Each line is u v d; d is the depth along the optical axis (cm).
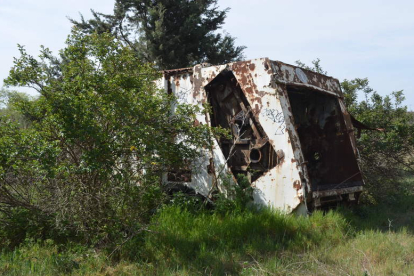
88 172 523
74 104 511
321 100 864
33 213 559
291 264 480
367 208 813
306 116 882
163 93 644
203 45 2255
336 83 866
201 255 506
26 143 500
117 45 577
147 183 578
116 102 527
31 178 555
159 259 502
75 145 543
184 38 2242
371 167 975
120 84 558
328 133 857
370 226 688
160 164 579
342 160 836
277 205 682
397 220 755
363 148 981
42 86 540
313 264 485
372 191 914
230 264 489
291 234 608
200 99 773
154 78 643
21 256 498
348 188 782
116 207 546
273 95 695
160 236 555
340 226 640
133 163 559
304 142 879
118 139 533
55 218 542
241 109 772
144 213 605
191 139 614
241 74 733
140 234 537
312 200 690
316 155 873
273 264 474
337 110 843
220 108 793
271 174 693
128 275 452
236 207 690
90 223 544
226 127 785
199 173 759
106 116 534
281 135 685
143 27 2220
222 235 586
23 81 530
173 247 531
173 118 604
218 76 763
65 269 461
